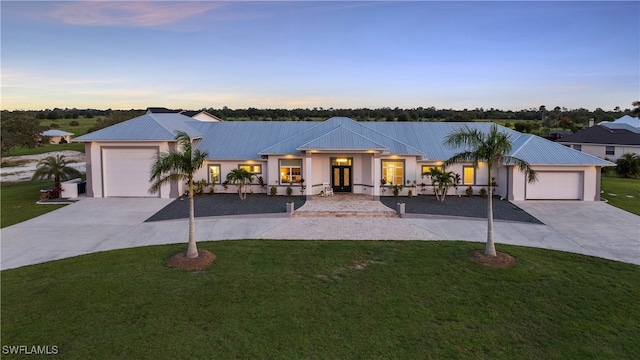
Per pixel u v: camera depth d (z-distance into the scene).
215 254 15.99
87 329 10.23
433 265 14.93
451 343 9.84
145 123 28.83
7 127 49.06
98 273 13.89
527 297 12.35
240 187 27.33
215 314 11.12
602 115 101.69
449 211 23.95
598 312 11.46
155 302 11.77
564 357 9.34
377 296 12.34
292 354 9.28
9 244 17.53
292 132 32.28
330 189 28.75
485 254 15.76
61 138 78.12
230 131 32.50
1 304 11.49
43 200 26.77
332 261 15.34
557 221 21.81
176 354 9.23
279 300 12.02
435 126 32.81
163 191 27.50
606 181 37.16
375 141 29.14
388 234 19.22
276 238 18.48
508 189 27.02
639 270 14.63
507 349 9.63
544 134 66.69
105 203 25.89
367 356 9.25
